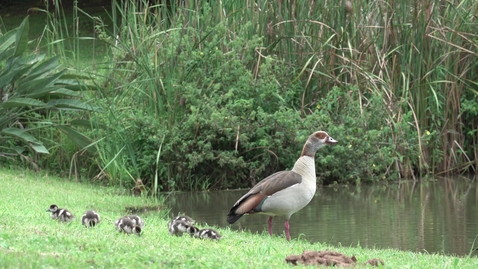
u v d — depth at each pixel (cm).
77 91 2020
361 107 1981
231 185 1966
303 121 1952
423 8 2034
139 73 2011
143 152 1920
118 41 1962
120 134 1873
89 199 1584
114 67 2044
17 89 1905
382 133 2012
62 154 1961
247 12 2058
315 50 2033
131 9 2220
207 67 2002
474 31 2105
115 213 1473
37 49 2020
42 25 3412
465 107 2075
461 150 2083
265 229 1401
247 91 1977
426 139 2011
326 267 823
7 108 1903
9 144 1988
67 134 1848
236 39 1966
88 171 1930
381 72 2022
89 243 830
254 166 1942
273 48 2055
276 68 1988
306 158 1268
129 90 1998
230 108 1958
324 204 1680
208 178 1958
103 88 2028
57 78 1903
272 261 841
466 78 2138
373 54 2067
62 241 828
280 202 1214
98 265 722
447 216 1505
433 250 1214
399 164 2042
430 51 2055
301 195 1230
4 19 3559
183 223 1049
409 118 2073
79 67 2088
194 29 2009
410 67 2050
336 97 1970
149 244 890
